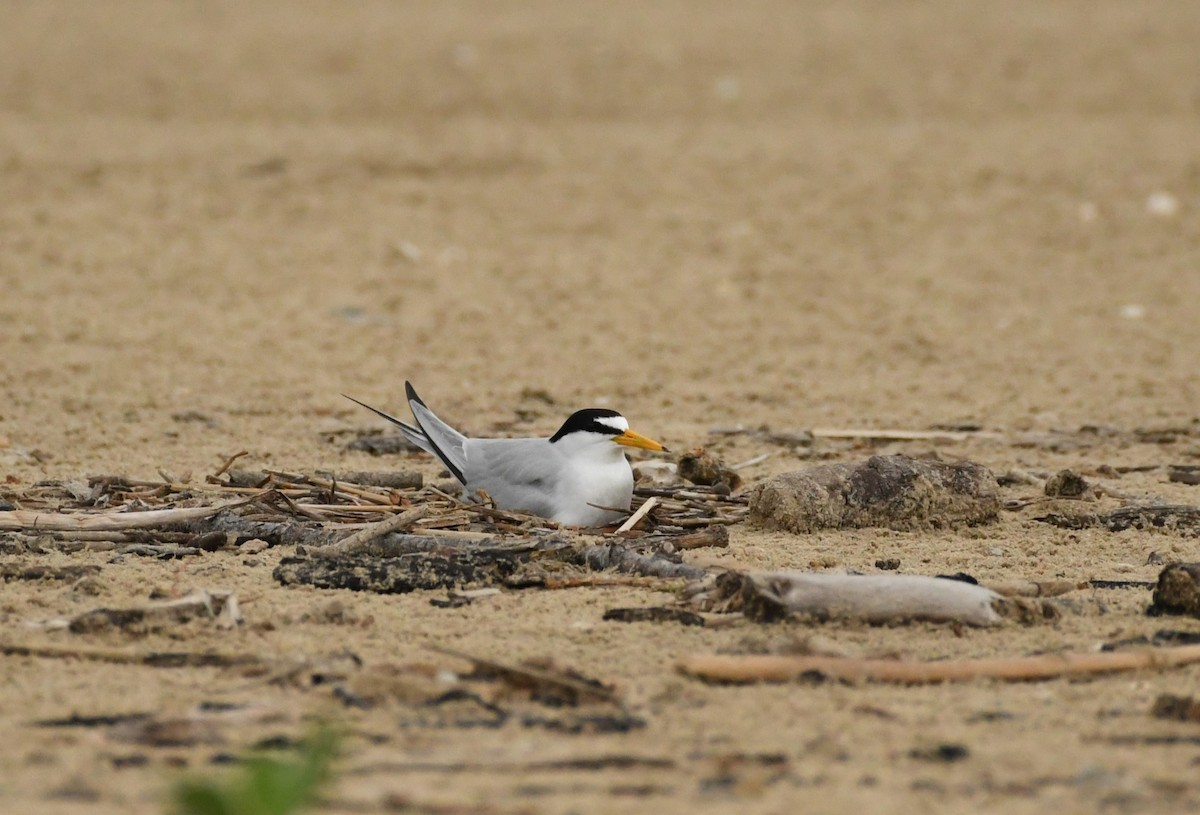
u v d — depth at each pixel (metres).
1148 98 29.80
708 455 10.95
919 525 9.76
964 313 18.84
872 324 18.42
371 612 7.58
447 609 7.67
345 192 24.09
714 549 8.95
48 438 12.59
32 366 15.66
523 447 9.98
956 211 23.16
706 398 15.23
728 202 23.80
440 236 22.02
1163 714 6.15
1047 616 7.47
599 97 30.72
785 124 28.72
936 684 6.59
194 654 6.81
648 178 25.08
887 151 26.52
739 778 5.45
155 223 22.11
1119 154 25.84
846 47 34.28
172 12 37.81
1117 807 5.20
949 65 32.62
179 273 19.91
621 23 36.66
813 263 20.98
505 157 26.41
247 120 28.97
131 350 16.56
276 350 16.92
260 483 10.28
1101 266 20.69
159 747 5.72
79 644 6.95
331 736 3.88
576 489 9.62
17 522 8.84
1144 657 6.78
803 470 9.81
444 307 18.97
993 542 9.41
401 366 16.47
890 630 7.32
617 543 8.73
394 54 33.66
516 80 31.84
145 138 27.38
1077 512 9.98
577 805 5.18
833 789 5.36
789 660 6.63
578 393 15.44
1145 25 35.22
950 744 5.82
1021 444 13.00
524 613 7.60
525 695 6.38
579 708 6.24
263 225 22.27
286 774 3.67
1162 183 24.11
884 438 13.26
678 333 18.05
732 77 32.09
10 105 29.58
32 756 5.62
